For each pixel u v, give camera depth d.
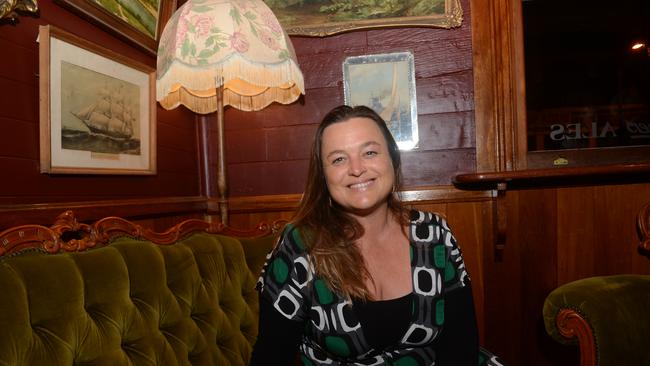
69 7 1.54
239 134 2.53
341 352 1.30
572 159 2.34
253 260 1.89
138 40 1.94
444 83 2.39
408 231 1.40
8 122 1.32
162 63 1.77
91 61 1.64
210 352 1.53
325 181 1.39
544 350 2.31
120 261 1.29
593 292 1.65
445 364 1.31
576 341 1.65
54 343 1.05
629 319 1.61
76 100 1.56
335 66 2.45
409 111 2.40
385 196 1.32
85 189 1.63
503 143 2.33
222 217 2.04
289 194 2.49
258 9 1.82
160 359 1.31
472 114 2.37
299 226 1.38
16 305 0.99
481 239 2.35
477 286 2.36
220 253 1.73
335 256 1.29
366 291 1.28
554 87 2.38
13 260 1.05
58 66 1.48
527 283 2.32
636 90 2.34
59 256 1.15
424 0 2.35
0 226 1.21
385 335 1.29
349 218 1.36
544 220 2.31
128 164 1.86
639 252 2.24
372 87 2.43
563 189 2.30
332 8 2.41
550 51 2.39
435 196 2.36
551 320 1.67
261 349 1.31
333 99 2.46
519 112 2.37
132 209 1.80
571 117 2.38
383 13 2.38
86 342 1.12
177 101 2.08
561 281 2.30
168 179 2.22
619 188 2.26
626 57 2.35
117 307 1.23
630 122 2.34
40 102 1.42
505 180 2.13
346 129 1.31
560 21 2.38
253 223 2.50
